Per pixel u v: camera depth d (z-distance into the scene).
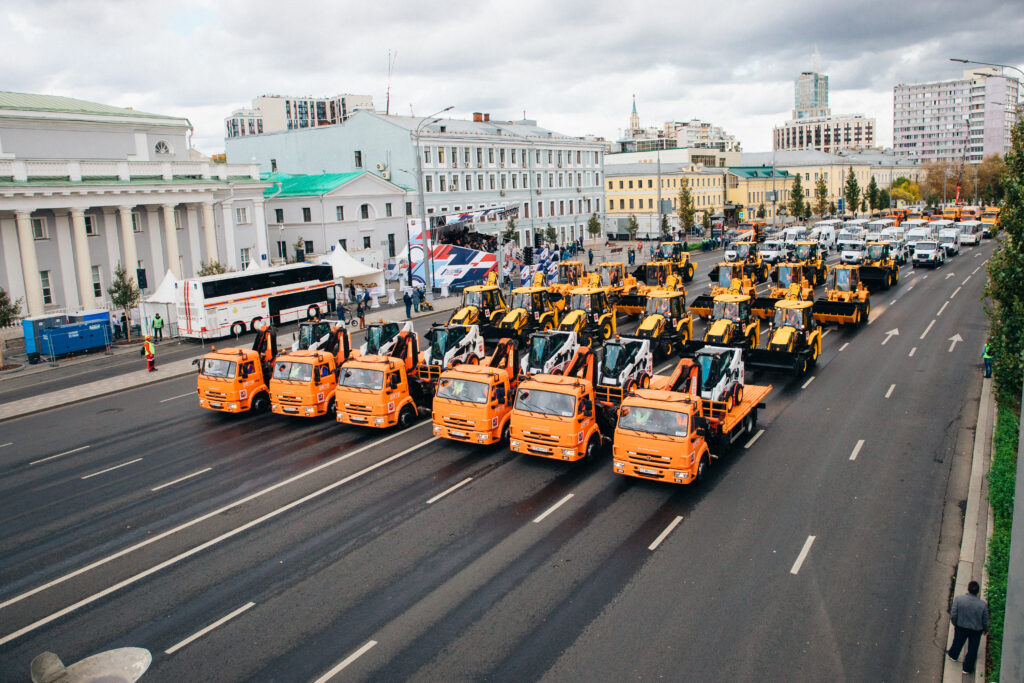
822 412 23.69
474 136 74.00
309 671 11.12
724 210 116.62
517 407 18.89
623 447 17.33
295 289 44.94
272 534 15.88
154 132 54.94
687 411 16.94
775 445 20.75
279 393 23.52
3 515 17.58
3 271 41.47
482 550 14.81
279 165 78.12
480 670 11.03
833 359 30.98
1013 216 18.19
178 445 22.39
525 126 89.81
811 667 11.01
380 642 11.80
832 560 14.19
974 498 16.67
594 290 34.78
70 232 44.66
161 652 11.73
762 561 14.18
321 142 74.88
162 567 14.59
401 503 17.25
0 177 40.72
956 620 10.68
